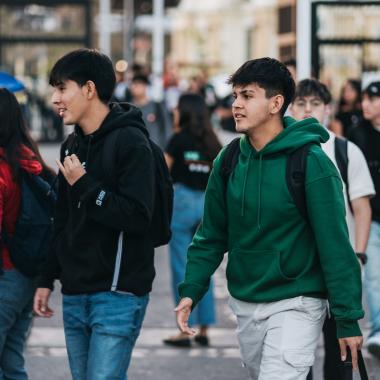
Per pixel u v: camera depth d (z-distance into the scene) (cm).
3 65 3075
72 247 702
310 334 664
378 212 1077
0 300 782
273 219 659
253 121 663
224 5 8481
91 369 693
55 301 1381
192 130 1177
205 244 698
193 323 1181
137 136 695
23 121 795
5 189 770
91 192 679
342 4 1775
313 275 665
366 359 1102
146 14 4997
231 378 1055
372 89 1093
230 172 678
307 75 1734
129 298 700
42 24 2883
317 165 654
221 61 8325
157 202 716
